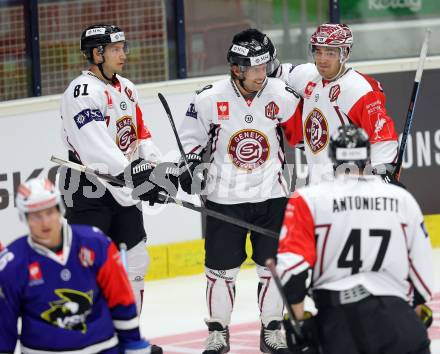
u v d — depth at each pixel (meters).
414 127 25.41
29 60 23.67
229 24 24.78
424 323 12.34
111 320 11.80
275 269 11.86
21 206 11.20
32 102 22.62
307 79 17.38
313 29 25.22
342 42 16.70
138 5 24.12
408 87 25.41
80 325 11.59
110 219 17.39
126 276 11.80
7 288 11.33
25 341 11.62
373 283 11.70
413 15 25.94
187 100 24.03
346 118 17.02
